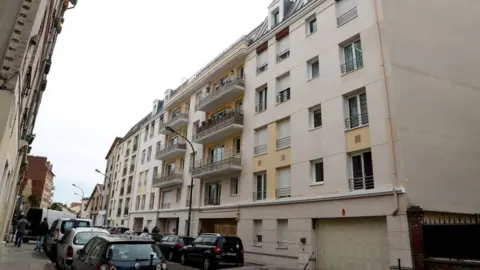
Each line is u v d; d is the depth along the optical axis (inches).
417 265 441.1
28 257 618.8
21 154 566.6
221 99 993.5
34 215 1042.7
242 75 981.8
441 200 503.2
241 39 979.3
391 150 511.2
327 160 620.7
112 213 1907.0
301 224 644.7
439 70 588.4
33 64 327.3
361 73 589.0
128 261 286.2
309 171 657.6
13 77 232.8
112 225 1847.9
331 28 675.4
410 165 496.1
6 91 229.0
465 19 663.8
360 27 610.5
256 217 772.6
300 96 719.7
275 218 711.7
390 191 493.7
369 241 524.7
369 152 560.7
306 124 688.4
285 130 758.5
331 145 619.5
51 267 516.1
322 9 708.7
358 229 546.3
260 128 840.3
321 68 680.4
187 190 1127.0
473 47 651.5
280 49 828.0
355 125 592.7
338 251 573.9
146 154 1604.3
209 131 978.1
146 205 1454.2
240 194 849.5
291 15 794.2
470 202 532.4
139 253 297.0
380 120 538.6
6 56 233.9
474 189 546.3
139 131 1769.2
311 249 613.9
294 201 668.7
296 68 748.0
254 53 914.7
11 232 1007.6
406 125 517.7
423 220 461.1
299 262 629.9
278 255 682.2
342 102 617.0
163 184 1231.5
